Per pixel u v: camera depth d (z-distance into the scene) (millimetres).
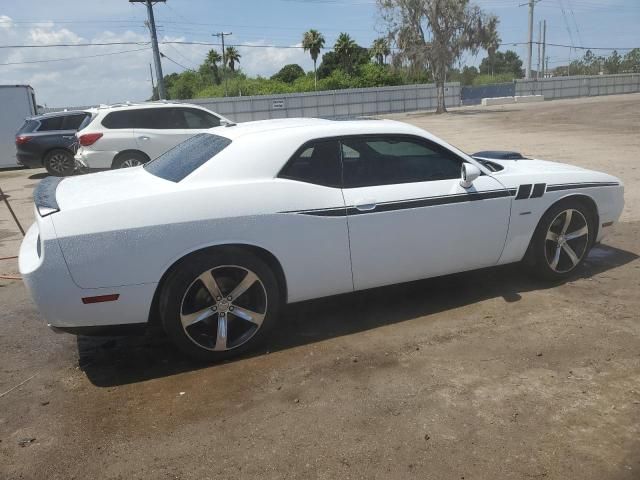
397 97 50844
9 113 17766
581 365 3451
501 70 117000
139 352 3943
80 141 10867
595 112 28953
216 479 2588
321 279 3871
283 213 3646
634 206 7676
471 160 4355
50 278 3240
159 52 36219
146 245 3357
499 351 3676
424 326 4113
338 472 2592
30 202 10852
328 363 3629
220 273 3604
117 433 2979
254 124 4320
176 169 3885
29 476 2668
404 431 2871
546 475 2508
